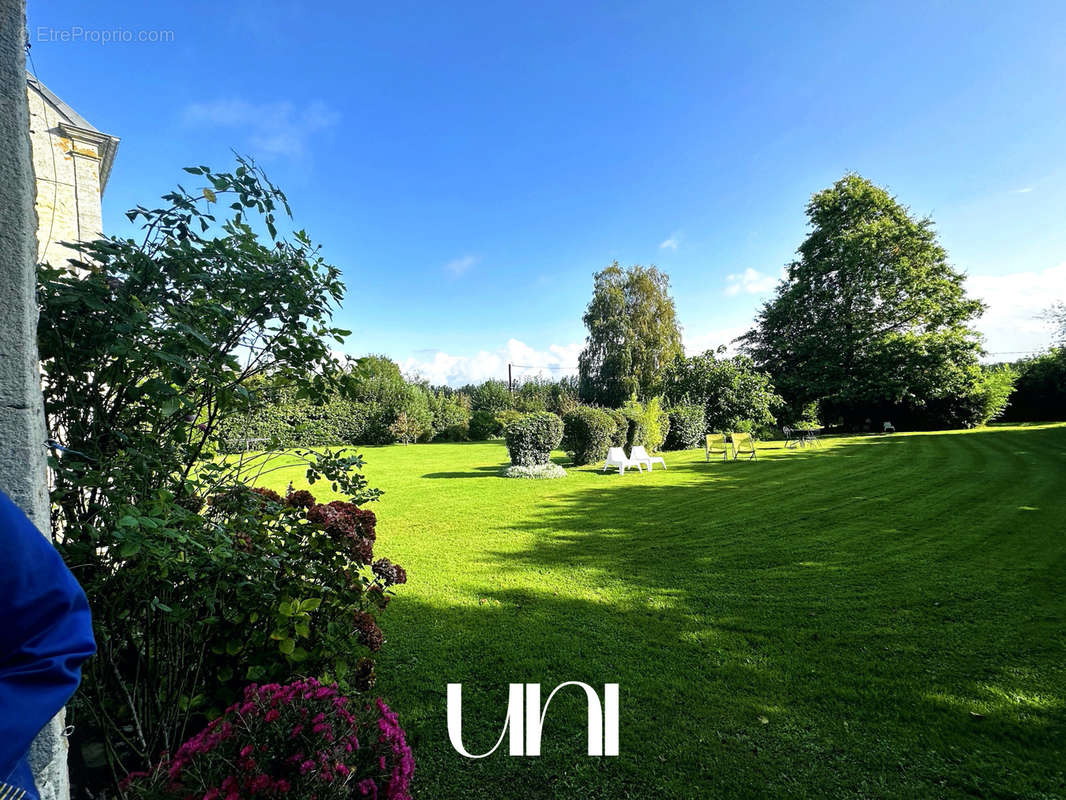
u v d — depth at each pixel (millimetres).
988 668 2908
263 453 2229
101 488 1552
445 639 3412
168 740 1792
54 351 1510
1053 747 2229
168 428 1823
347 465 2484
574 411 14719
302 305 1987
